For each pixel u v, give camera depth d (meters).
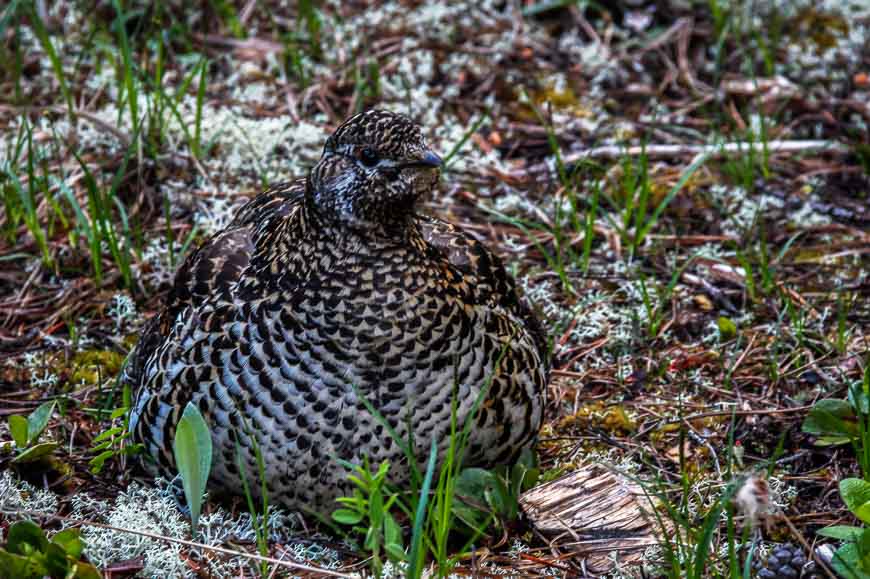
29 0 12.97
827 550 7.23
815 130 12.38
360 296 6.88
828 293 10.14
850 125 12.40
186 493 7.07
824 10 14.11
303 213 7.08
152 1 13.27
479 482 7.36
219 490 7.55
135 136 10.52
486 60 13.10
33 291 10.02
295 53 12.42
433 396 7.05
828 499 7.99
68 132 11.53
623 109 12.62
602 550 7.38
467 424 7.00
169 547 7.16
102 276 10.15
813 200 11.36
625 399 9.12
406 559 6.66
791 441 8.54
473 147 11.96
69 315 9.71
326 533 7.62
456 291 7.11
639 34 13.54
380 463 7.15
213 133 11.71
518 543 7.41
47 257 10.16
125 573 6.96
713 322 9.84
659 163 11.84
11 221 10.44
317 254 6.93
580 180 11.53
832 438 8.31
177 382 7.21
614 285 10.33
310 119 12.13
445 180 11.49
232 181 11.30
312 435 7.04
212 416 7.13
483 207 10.73
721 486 7.95
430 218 8.18
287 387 6.96
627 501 7.73
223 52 13.01
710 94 12.80
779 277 10.38
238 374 7.01
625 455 8.44
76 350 9.41
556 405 9.03
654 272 10.45
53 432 8.41
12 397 8.89
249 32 13.38
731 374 9.22
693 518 7.63
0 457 8.00
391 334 6.89
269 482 7.24
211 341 7.09
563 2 13.62
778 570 7.12
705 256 10.63
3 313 9.77
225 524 7.44
